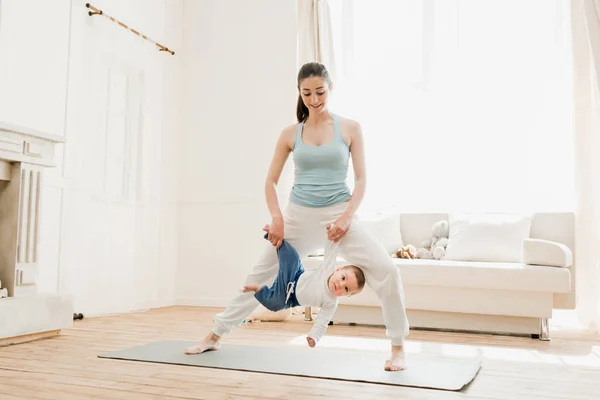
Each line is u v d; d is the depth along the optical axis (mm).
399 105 4637
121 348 2629
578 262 3816
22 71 3471
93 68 4020
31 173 2979
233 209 4895
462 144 4449
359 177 2256
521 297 3281
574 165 3922
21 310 2762
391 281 2088
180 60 5191
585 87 3934
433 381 1996
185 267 4977
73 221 3801
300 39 4797
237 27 5047
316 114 2260
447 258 3832
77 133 3885
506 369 2289
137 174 4426
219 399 1742
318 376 2068
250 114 4930
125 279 4219
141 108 4496
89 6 4008
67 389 1837
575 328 3773
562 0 4254
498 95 4379
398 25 4691
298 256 2232
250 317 3803
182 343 2748
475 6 4480
